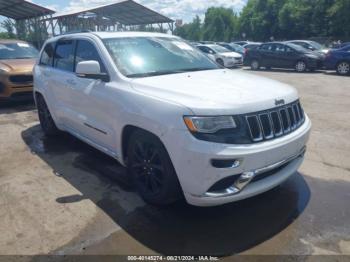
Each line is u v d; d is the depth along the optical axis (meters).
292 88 3.61
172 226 3.12
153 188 3.35
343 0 39.09
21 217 3.29
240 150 2.72
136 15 28.08
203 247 2.82
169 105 2.93
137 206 3.46
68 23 26.61
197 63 4.38
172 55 4.30
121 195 3.70
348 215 3.28
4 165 4.63
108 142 3.91
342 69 14.79
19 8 23.56
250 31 63.88
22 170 4.44
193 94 2.99
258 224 3.14
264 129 2.94
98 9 25.16
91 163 4.65
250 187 2.94
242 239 2.92
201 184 2.78
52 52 5.46
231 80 3.59
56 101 5.11
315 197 3.64
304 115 3.71
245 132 2.80
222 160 2.70
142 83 3.42
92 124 4.11
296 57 16.52
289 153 3.12
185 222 3.18
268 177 3.12
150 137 3.17
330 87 11.20
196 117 2.76
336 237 2.94
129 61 3.89
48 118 5.71
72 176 4.22
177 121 2.82
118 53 3.95
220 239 2.92
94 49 4.14
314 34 47.53
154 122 3.00
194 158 2.74
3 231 3.06
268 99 3.04
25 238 2.96
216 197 2.80
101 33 4.32
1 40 9.59
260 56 18.02
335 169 4.38
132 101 3.30
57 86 4.95
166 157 3.03
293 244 2.85
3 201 3.61
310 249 2.78
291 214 3.30
